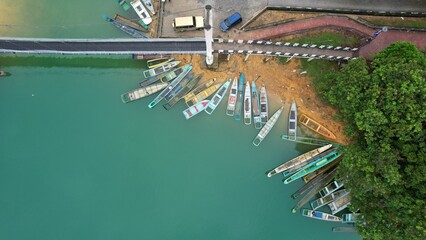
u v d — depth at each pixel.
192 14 63.19
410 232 50.72
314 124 62.56
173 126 62.94
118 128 62.81
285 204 62.41
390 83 52.22
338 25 61.00
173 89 62.81
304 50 60.03
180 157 62.78
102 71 63.34
